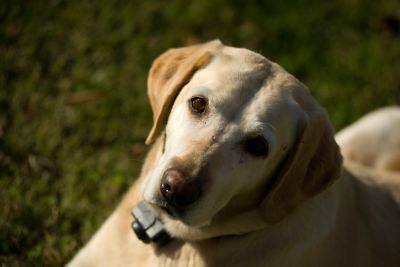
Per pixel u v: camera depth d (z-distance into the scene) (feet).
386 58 21.42
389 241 13.14
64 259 14.02
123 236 12.55
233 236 11.41
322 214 11.55
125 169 16.57
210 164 9.96
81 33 19.54
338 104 19.69
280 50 20.79
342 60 20.94
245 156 10.39
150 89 12.42
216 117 10.43
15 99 17.22
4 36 18.65
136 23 20.31
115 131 17.44
